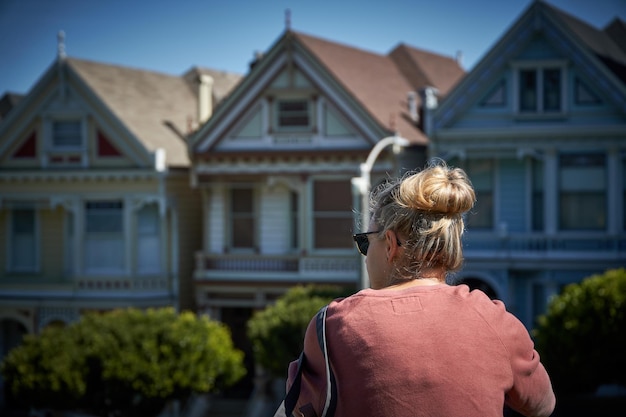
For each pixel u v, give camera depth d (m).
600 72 22.47
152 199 26.70
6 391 28.38
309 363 2.28
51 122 27.69
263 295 26.19
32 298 27.61
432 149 23.80
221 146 26.19
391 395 2.08
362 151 24.12
